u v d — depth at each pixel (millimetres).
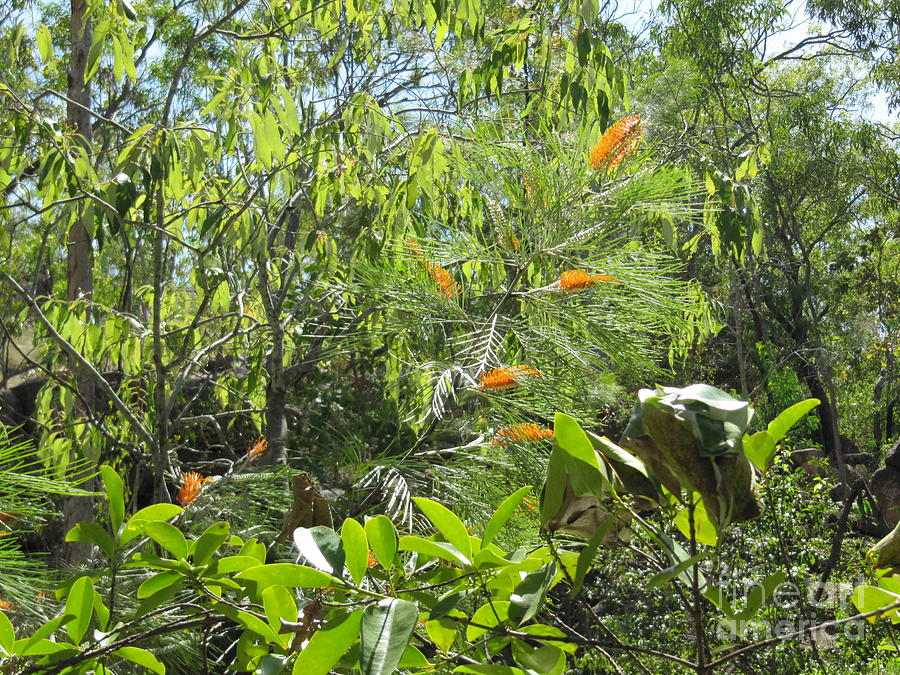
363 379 5398
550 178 1553
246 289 4102
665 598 3377
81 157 3035
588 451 757
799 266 11977
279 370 3475
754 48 10984
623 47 7074
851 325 12289
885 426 12883
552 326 1521
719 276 9203
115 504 1023
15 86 3887
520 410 1456
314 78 5039
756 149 4566
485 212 1851
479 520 1559
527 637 888
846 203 12469
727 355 10109
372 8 3973
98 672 1000
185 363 3787
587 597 3658
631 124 1503
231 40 3816
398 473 1708
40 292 5992
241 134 3891
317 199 3697
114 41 3264
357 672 875
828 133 11570
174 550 993
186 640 1372
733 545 3637
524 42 3482
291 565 877
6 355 5586
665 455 728
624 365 1496
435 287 1604
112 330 3695
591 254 1542
